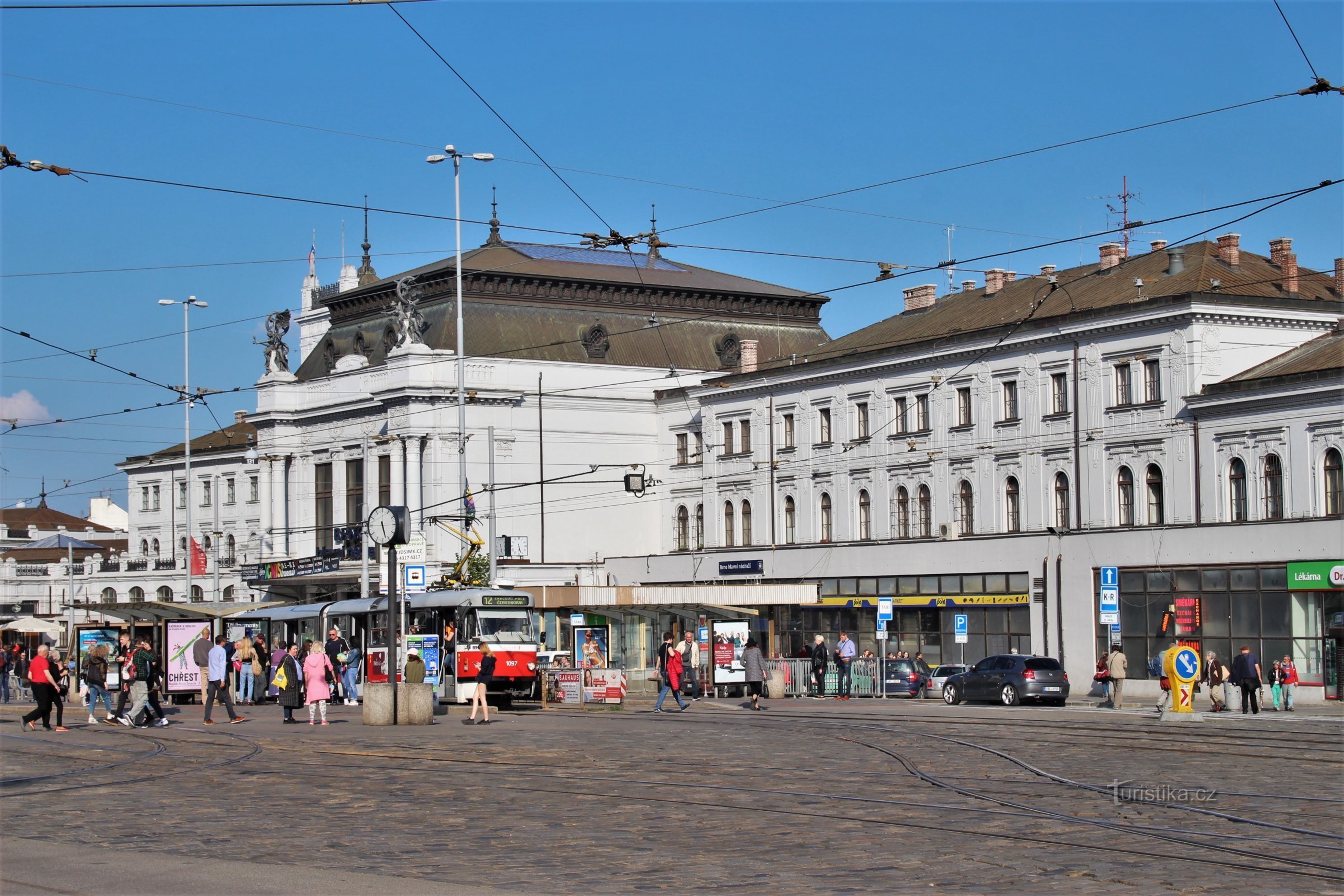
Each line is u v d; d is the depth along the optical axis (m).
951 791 22.44
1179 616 57.31
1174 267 66.56
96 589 119.88
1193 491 61.91
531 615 52.31
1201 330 62.28
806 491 81.12
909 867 15.97
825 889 14.78
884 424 76.56
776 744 31.33
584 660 58.12
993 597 65.12
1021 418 69.25
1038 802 21.05
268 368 101.19
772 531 82.94
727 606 63.94
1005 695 48.97
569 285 93.25
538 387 90.31
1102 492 65.50
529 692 51.06
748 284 100.94
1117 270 70.75
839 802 21.25
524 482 89.62
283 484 100.19
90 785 24.72
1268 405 59.16
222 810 21.17
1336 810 20.09
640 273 96.38
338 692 51.66
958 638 56.78
